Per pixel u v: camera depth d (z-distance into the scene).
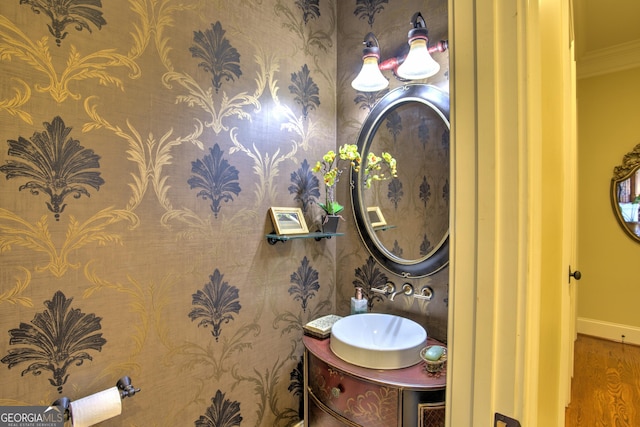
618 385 2.16
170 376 1.10
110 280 0.97
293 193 1.51
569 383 1.93
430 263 1.37
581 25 2.47
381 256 1.54
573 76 1.75
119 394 0.92
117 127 0.98
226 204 1.25
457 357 0.55
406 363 1.10
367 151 1.61
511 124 0.49
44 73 0.86
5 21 0.80
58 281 0.89
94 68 0.94
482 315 0.51
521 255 0.48
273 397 1.43
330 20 1.70
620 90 2.90
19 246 0.83
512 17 0.48
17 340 0.83
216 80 1.21
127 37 1.00
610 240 2.96
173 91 1.10
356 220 1.64
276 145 1.43
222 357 1.24
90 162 0.93
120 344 1.00
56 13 0.87
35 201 0.85
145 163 1.04
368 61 1.45
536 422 0.50
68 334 0.90
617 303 2.93
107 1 0.96
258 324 1.37
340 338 1.21
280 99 1.45
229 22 1.25
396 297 1.50
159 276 1.08
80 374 0.92
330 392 1.16
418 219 1.42
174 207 1.11
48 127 0.86
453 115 0.55
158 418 1.08
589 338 3.00
